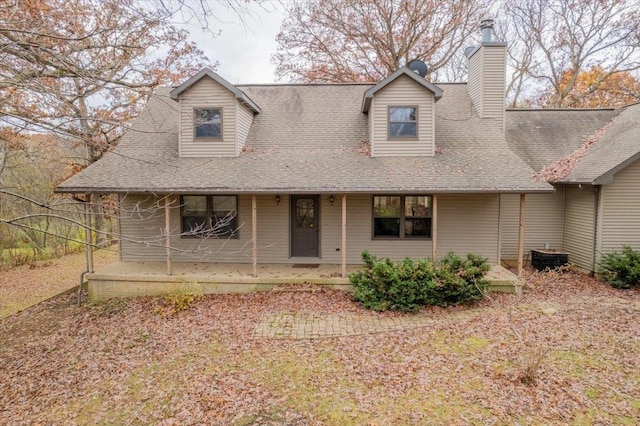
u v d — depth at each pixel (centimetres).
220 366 607
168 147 1145
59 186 936
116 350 700
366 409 474
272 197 1122
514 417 445
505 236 1243
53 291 1235
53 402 541
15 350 742
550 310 782
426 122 1055
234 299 930
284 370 584
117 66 654
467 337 672
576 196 1138
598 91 2252
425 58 2162
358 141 1142
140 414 494
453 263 859
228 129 1084
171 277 977
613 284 960
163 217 1143
